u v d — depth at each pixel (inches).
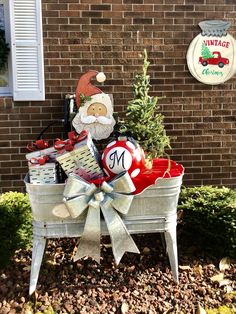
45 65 121.4
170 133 129.6
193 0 123.1
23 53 119.8
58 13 119.3
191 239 105.2
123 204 81.4
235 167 134.1
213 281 90.9
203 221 99.2
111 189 80.8
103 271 93.9
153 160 95.6
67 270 93.6
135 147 84.3
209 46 125.8
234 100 130.3
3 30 121.3
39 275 91.1
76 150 82.2
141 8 121.7
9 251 93.9
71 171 83.4
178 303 84.6
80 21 120.3
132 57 123.8
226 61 127.3
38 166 83.4
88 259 97.9
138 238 108.2
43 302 83.7
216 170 133.2
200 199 103.3
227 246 97.4
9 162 125.2
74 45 121.3
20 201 101.1
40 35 119.2
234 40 126.5
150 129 90.6
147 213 85.5
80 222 84.1
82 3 119.5
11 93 125.0
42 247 85.0
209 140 131.4
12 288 87.4
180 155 131.2
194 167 132.3
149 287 89.3
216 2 124.0
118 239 82.9
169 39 124.3
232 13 125.2
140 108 90.6
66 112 113.3
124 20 121.7
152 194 84.2
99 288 88.2
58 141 86.7
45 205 82.2
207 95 128.9
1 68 122.6
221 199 104.7
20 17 118.0
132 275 92.9
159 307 83.3
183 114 129.0
